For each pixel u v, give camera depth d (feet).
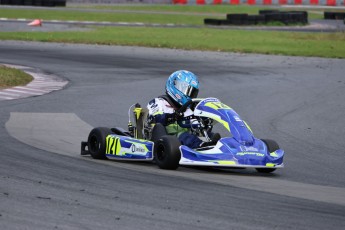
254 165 92.58
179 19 510.99
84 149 106.73
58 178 84.58
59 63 243.40
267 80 210.18
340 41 355.36
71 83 197.77
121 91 184.14
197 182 85.46
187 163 92.79
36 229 60.08
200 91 185.37
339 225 65.62
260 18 479.00
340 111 162.50
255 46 318.65
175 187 81.20
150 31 388.98
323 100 176.96
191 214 67.41
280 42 341.82
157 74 219.20
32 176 85.10
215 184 84.74
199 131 99.76
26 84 193.57
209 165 91.40
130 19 494.59
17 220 62.80
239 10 617.21
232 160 91.81
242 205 72.49
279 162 95.40
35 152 106.93
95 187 79.41
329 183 93.20
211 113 97.25
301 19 490.08
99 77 210.59
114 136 103.19
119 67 235.61
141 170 93.91
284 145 124.36
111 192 76.74
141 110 104.17
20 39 324.60
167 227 62.18
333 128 143.13
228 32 399.85
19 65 234.79
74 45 309.22
